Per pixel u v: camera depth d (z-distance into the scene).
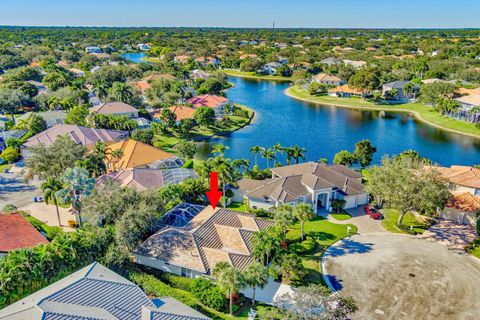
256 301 50.69
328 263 59.22
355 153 100.38
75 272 48.34
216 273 48.94
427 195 65.00
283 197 75.62
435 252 62.25
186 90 184.88
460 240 65.94
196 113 137.75
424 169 69.31
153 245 57.75
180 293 49.28
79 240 55.06
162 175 86.06
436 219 73.62
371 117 168.12
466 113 153.00
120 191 63.41
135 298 42.28
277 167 91.56
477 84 198.38
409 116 170.38
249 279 46.47
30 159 80.38
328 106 189.38
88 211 61.69
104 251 56.66
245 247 57.81
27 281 48.56
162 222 67.56
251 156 117.31
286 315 40.75
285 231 65.56
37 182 90.38
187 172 89.56
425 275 56.06
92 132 114.75
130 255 58.56
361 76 194.25
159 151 101.94
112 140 114.31
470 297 51.44
